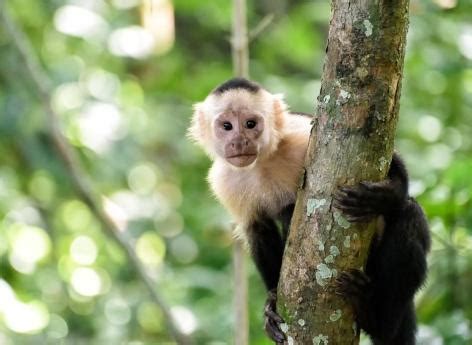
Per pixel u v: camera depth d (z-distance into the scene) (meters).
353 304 5.64
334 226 5.49
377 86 5.33
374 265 6.70
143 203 13.53
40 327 12.55
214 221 11.71
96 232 13.82
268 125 7.40
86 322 12.77
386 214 6.18
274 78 12.59
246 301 8.38
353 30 5.30
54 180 12.57
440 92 11.68
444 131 11.37
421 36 11.14
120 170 13.23
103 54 14.09
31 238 13.66
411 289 6.78
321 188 5.50
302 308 5.63
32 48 12.96
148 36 13.66
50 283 13.25
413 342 7.52
